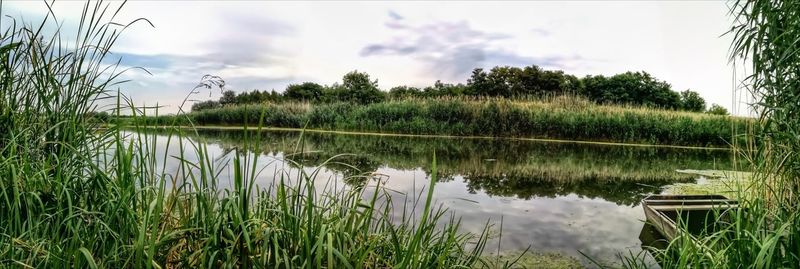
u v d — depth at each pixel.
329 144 11.10
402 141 12.84
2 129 1.88
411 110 16.97
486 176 6.52
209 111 20.45
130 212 1.56
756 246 1.81
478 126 15.69
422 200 4.42
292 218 1.70
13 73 1.92
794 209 2.04
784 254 1.82
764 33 2.32
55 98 1.95
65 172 1.84
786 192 2.23
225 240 1.59
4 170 1.70
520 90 31.50
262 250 1.55
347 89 30.56
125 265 1.47
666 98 29.06
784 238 1.80
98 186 1.76
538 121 15.18
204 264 1.50
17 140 1.88
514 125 15.45
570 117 14.84
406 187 5.22
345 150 9.49
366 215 1.90
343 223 1.80
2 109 1.88
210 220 1.66
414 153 9.33
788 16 2.19
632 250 3.20
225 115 20.16
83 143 1.95
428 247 2.09
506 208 4.36
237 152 1.66
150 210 1.50
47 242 1.56
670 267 2.10
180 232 1.60
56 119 1.93
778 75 2.21
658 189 5.74
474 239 3.28
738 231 1.84
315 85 33.31
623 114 14.82
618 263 2.92
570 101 17.16
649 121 14.34
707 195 4.06
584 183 6.16
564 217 4.10
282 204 1.72
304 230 1.72
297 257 1.64
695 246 2.00
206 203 1.66
